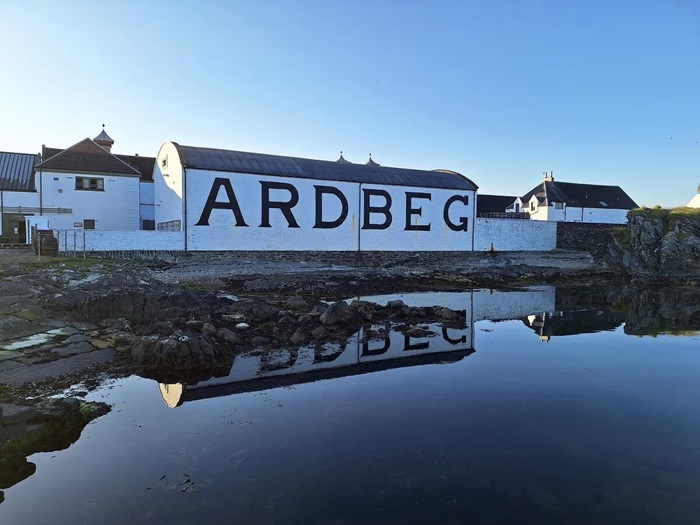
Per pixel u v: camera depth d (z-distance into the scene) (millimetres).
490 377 9359
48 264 18969
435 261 36781
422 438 6305
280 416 7035
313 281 22688
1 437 5703
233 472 5301
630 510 4660
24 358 9180
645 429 6746
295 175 31328
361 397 7980
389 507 4625
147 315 13047
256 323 13578
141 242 26953
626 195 68562
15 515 4465
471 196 39188
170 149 30375
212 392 8109
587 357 11242
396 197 35375
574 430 6672
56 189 33844
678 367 10375
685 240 40219
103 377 8617
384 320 15141
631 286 32750
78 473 5266
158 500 4715
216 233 28969
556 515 4539
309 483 5070
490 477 5266
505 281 31500
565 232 44375
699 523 4449
